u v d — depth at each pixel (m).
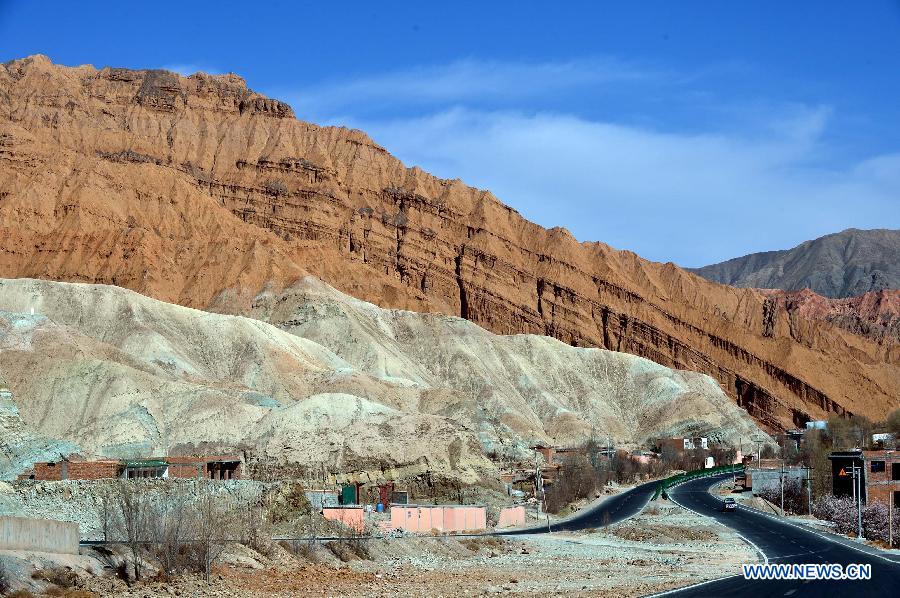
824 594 64.75
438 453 143.62
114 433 162.88
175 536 64.94
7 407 95.31
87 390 173.88
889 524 102.00
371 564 81.00
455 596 64.56
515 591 68.38
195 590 60.62
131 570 62.06
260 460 140.50
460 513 117.88
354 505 113.94
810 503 134.75
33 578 54.66
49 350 191.88
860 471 125.38
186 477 88.88
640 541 111.25
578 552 99.38
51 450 94.56
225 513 77.00
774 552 96.81
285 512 88.62
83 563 60.25
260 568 70.12
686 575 79.88
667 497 159.25
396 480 139.75
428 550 92.19
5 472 87.81
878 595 64.44
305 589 64.62
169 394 176.62
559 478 162.38
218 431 166.62
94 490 75.25
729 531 116.31
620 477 193.00
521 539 109.75
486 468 146.38
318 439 144.50
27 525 57.84
